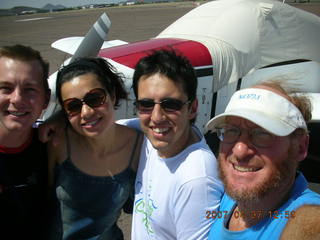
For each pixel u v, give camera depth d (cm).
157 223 72
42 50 657
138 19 1365
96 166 81
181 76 68
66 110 76
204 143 73
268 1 216
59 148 82
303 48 211
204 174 65
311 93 209
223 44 184
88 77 74
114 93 81
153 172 74
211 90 175
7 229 75
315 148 201
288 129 55
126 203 94
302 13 214
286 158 56
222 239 62
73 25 1292
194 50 173
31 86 71
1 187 73
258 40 196
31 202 77
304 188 57
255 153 56
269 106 57
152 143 72
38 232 80
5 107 70
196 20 212
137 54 168
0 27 1452
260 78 201
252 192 56
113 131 80
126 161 84
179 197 67
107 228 85
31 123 73
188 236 67
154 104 69
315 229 47
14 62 69
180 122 69
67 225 83
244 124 58
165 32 218
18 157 75
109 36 814
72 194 81
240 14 198
